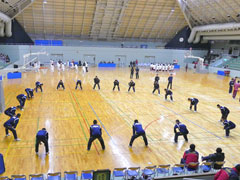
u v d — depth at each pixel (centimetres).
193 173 687
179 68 4384
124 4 3362
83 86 2123
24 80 2347
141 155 869
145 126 1173
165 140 1010
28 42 3859
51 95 1742
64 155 847
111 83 2331
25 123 1148
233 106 1630
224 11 3042
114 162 810
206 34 4012
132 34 4288
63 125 1140
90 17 3606
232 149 942
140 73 3269
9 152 853
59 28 3841
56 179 630
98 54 4228
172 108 1519
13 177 605
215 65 3931
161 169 707
